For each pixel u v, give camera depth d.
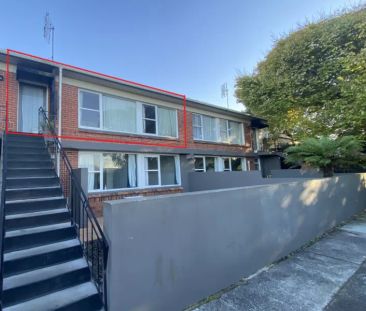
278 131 15.73
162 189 10.48
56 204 4.57
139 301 2.72
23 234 3.54
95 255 3.86
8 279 2.94
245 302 3.29
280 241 4.89
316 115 12.84
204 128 13.23
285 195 5.20
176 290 3.09
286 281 3.88
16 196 4.48
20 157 5.71
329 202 6.94
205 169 13.13
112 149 9.04
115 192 8.91
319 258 4.84
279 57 13.74
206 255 3.50
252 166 16.06
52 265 3.37
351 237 6.17
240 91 16.23
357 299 3.32
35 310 2.62
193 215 3.39
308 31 12.47
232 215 3.97
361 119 9.96
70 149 8.08
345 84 10.60
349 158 8.98
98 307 2.90
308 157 8.56
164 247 3.01
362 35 10.60
